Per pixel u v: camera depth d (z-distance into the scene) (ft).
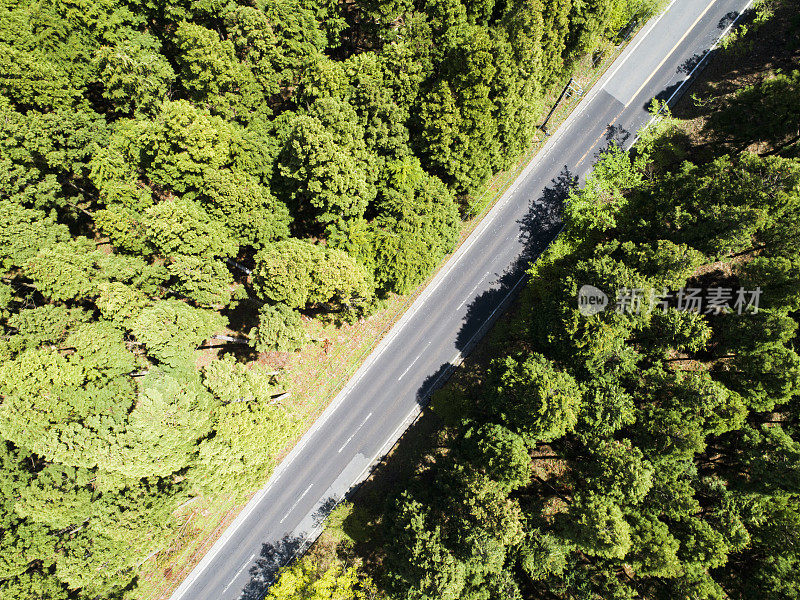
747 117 174.60
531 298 182.39
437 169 183.62
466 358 192.95
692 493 137.69
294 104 196.34
